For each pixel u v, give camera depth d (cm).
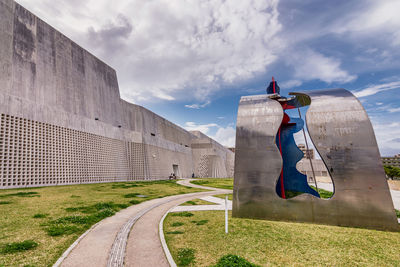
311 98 1038
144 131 4625
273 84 1288
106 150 3484
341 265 537
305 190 1262
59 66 3012
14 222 841
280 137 1366
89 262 541
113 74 4219
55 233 729
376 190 859
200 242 683
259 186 989
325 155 930
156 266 530
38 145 2450
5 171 2091
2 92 2234
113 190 2108
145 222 947
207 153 7256
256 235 744
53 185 2500
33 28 2738
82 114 3238
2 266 503
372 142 905
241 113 1110
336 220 875
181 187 2720
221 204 1427
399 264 545
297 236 736
